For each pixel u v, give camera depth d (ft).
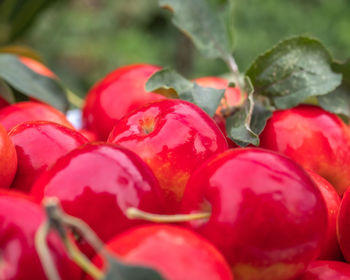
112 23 6.62
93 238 0.97
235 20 6.82
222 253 1.09
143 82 1.53
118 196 1.11
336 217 1.29
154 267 0.99
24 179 1.25
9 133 1.28
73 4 6.56
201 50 1.58
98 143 1.16
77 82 6.24
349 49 6.61
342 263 1.20
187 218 1.09
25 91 1.57
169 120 1.23
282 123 1.40
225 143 1.26
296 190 1.09
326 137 1.39
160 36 6.88
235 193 1.09
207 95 1.38
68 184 1.12
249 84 1.40
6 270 1.01
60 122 1.40
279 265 1.09
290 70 1.45
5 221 1.03
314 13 6.91
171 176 1.22
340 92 1.47
